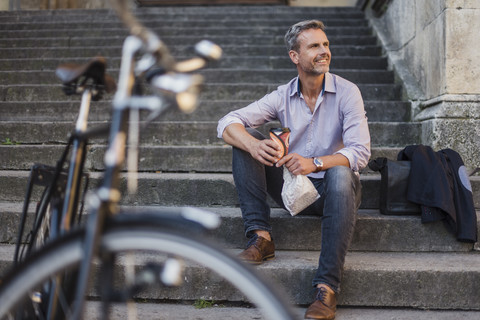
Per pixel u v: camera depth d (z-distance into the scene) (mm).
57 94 5117
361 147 2660
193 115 4652
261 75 5391
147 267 1213
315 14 7430
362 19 7188
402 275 2564
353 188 2443
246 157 2678
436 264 2652
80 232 1205
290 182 2611
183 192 3400
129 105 1204
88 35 6977
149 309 2537
